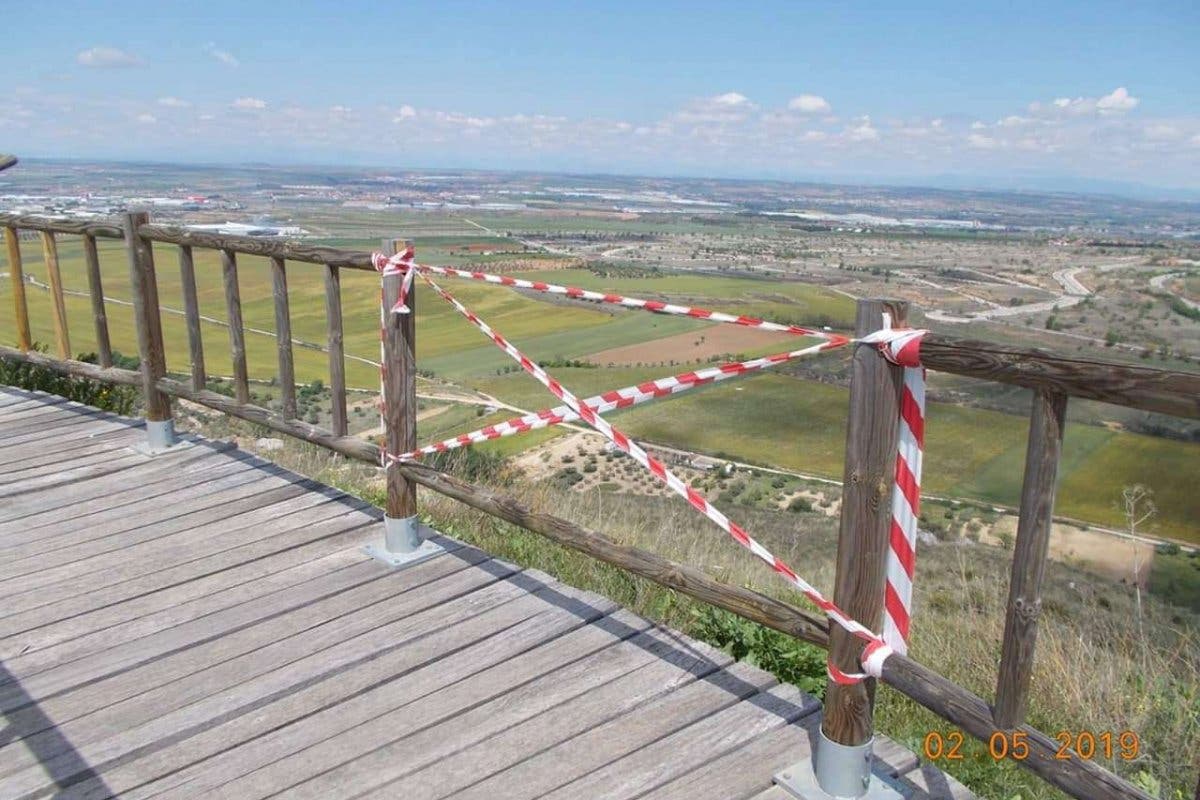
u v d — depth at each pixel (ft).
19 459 14.23
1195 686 10.36
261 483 13.32
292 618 9.30
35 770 6.84
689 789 6.68
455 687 8.05
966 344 5.27
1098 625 12.78
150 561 10.64
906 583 6.16
